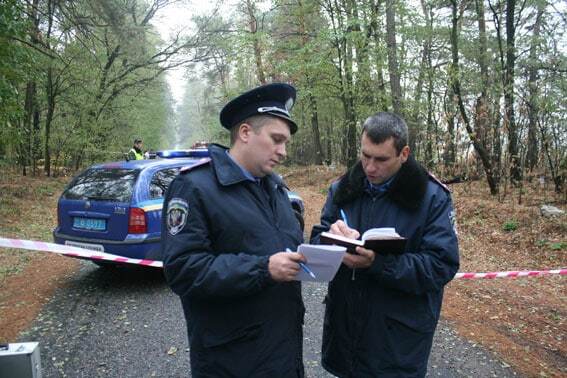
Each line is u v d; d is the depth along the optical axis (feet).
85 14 50.96
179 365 11.51
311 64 44.06
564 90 31.83
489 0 35.19
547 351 12.51
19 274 19.86
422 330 6.73
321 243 6.16
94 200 17.76
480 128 33.55
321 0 46.29
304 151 91.45
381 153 6.52
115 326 13.94
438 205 6.68
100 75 65.46
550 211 25.94
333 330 7.28
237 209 5.74
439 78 39.11
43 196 44.62
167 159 20.01
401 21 45.24
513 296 16.97
